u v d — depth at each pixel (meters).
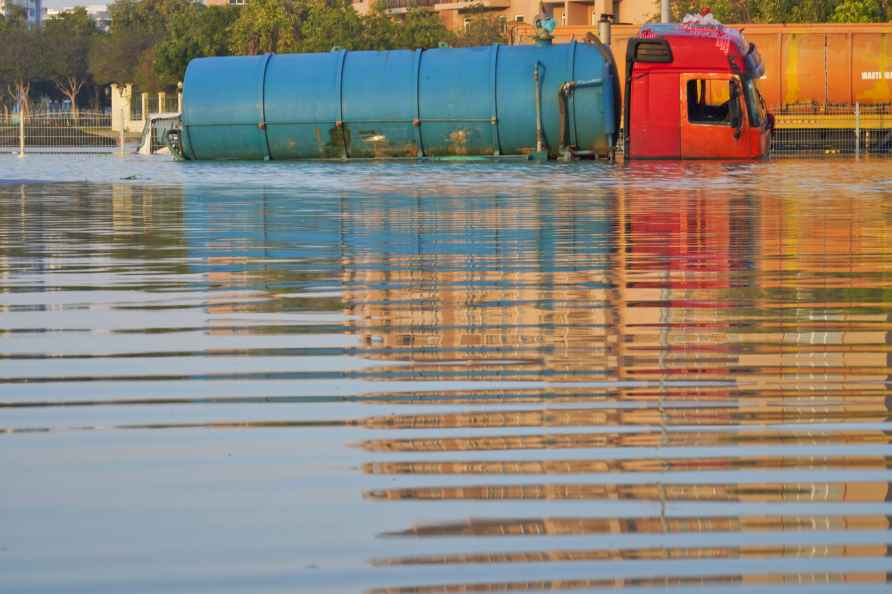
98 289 21.98
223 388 13.48
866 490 9.73
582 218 36.84
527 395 13.03
